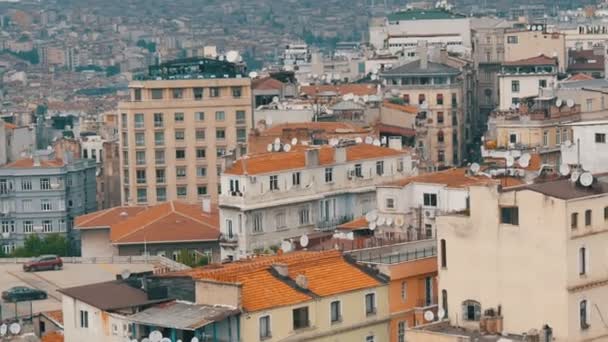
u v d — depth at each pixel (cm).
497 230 16150
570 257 15700
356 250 18550
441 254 16650
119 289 17525
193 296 16825
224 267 17638
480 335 15888
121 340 16712
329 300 16888
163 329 16300
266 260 17825
